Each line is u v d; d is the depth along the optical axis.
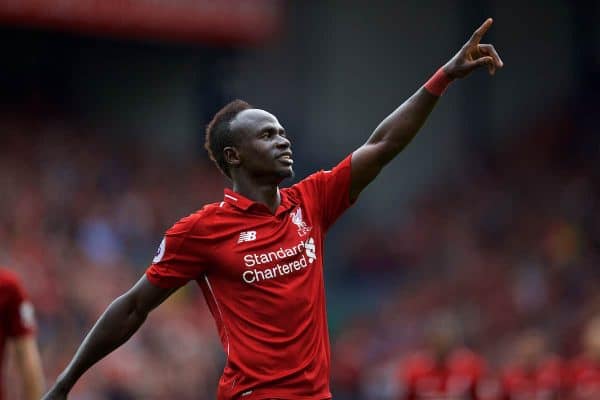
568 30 102.00
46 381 47.41
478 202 91.94
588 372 37.78
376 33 98.25
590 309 66.69
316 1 95.25
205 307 62.66
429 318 74.44
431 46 100.19
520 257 80.12
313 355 13.63
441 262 85.00
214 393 55.50
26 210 62.03
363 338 73.62
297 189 14.62
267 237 13.89
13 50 79.12
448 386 37.53
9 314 19.52
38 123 76.19
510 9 101.19
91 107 81.56
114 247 64.94
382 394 61.25
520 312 72.25
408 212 94.69
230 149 14.38
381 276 85.62
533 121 100.19
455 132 100.19
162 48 83.94
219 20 77.12
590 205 84.94
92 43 81.12
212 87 87.25
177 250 13.94
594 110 98.44
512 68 101.12
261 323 13.66
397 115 14.65
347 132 96.12
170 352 53.91
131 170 75.44
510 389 37.88
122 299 14.22
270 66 92.06
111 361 49.31
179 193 75.94
